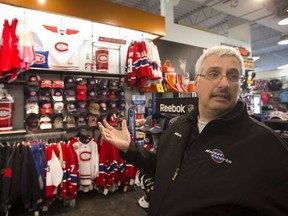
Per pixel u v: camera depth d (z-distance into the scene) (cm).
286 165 72
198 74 101
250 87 609
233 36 693
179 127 110
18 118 306
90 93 340
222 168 80
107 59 355
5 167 252
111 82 365
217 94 92
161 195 95
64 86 324
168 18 469
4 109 280
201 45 529
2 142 283
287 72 959
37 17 311
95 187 335
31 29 303
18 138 300
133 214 281
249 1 478
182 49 490
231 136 86
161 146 113
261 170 73
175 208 85
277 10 493
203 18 777
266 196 70
